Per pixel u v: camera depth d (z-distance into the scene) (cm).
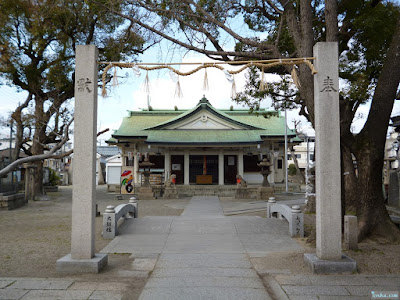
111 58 1521
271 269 587
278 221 1027
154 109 3466
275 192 2661
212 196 2284
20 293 462
